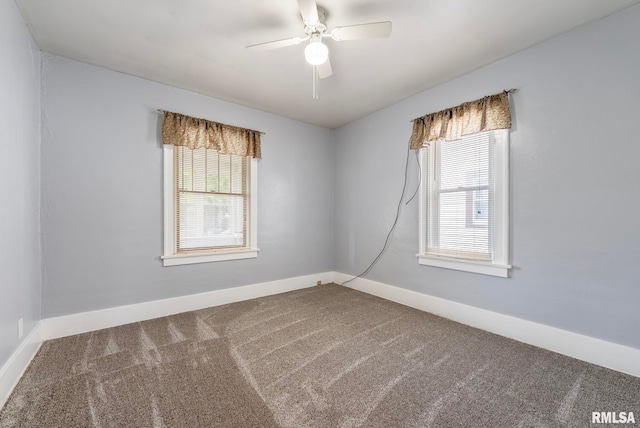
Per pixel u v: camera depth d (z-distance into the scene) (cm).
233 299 342
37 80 227
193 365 196
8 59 173
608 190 195
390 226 354
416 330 258
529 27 207
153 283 289
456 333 251
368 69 266
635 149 184
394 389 170
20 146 192
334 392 167
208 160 329
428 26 206
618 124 190
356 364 199
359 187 400
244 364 198
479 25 205
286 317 290
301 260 410
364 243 392
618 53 190
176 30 211
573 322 209
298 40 194
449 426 140
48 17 196
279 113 380
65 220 245
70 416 146
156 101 291
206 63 257
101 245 261
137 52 239
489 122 251
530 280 231
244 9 190
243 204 359
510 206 244
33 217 218
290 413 149
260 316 293
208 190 329
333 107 360
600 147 198
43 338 232
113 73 268
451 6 186
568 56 211
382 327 265
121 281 271
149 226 287
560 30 210
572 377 182
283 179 391
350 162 416
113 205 267
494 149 258
